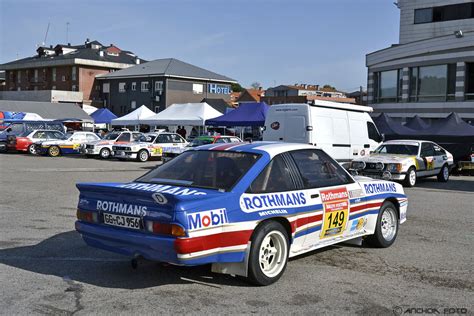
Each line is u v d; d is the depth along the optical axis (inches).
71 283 212.1
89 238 216.1
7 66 3068.4
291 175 230.1
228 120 1017.5
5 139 1200.2
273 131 599.8
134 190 198.5
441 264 254.2
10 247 273.1
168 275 224.8
